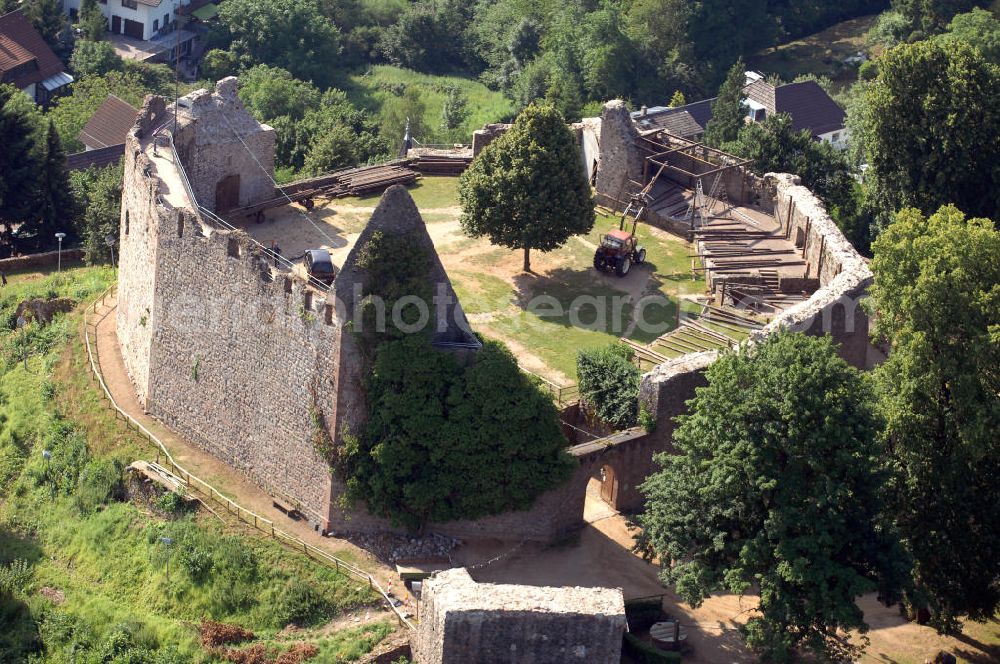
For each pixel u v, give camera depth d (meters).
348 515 78.81
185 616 76.12
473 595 65.88
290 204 110.69
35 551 82.38
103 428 87.94
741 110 143.38
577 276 101.44
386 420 76.94
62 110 152.25
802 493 71.19
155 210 87.38
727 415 72.38
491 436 77.38
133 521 81.38
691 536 73.31
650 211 108.69
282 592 75.62
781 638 69.81
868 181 113.62
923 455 77.44
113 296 104.12
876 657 76.06
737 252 102.38
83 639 75.56
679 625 74.81
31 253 124.94
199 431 86.06
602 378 84.62
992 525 77.31
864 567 71.75
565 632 65.31
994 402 76.00
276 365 80.44
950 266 77.38
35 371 96.38
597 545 79.94
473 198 99.00
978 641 78.25
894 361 78.81
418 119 151.88
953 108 105.81
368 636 72.62
